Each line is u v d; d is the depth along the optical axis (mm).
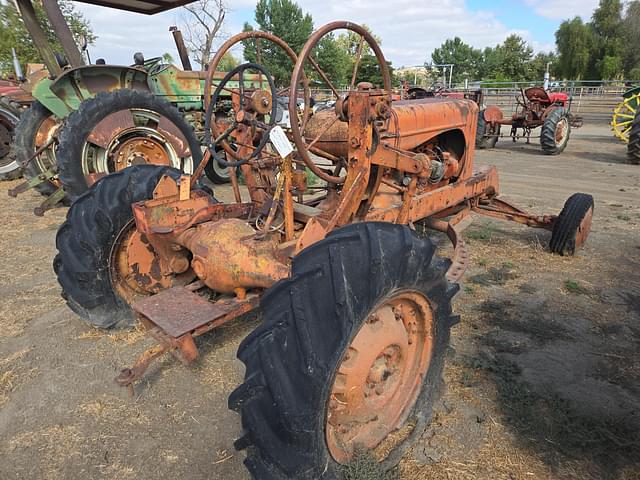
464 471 1969
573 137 14148
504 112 20719
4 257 4559
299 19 43250
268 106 2654
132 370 1910
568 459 2023
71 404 2424
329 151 2943
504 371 2617
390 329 1861
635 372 2629
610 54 43156
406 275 1743
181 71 7207
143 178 2848
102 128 5148
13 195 5617
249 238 2301
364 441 1927
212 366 2727
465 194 3965
